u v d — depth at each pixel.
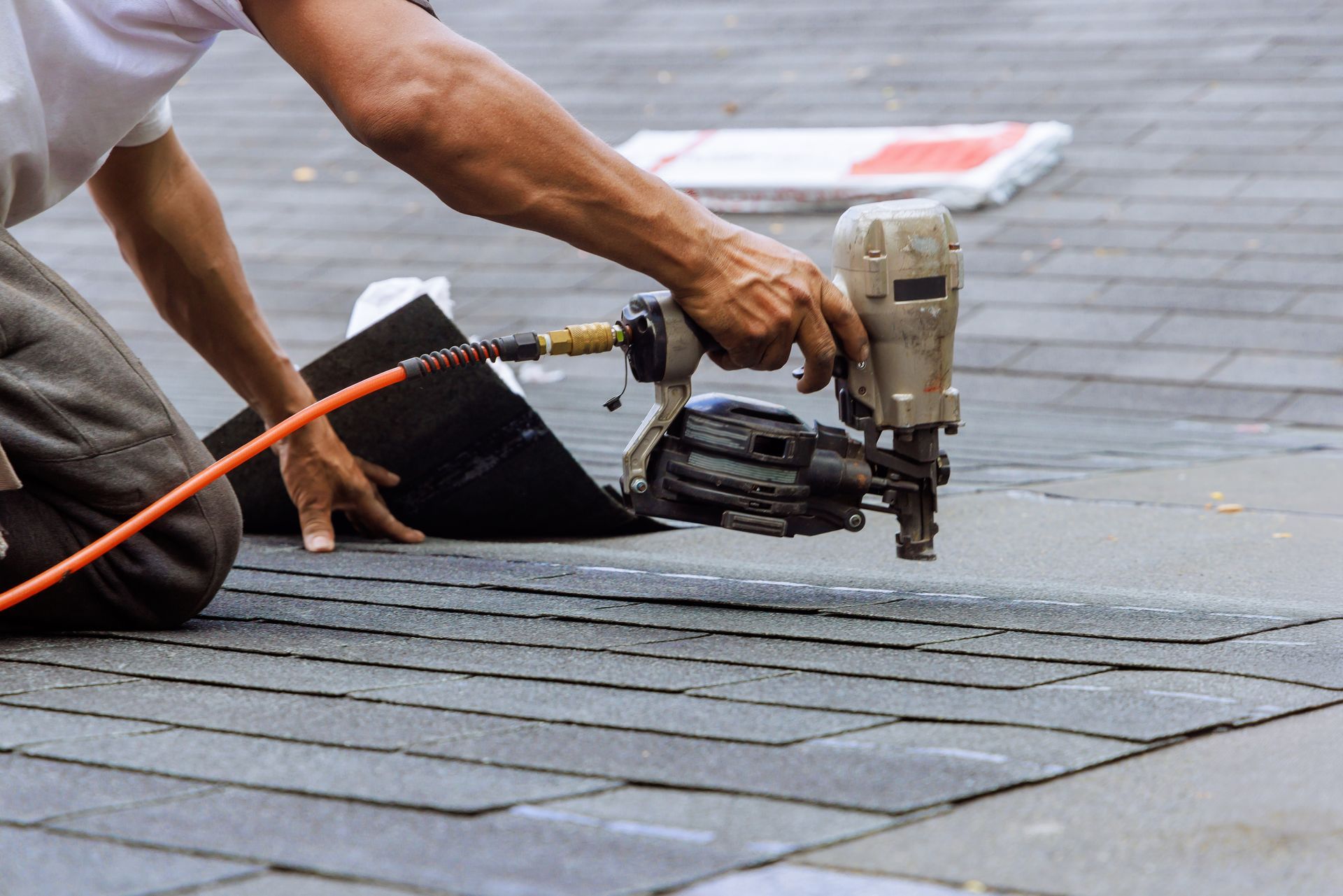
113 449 2.76
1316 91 10.91
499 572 3.50
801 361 9.32
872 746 1.99
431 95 2.64
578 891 1.53
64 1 2.85
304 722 2.14
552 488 4.16
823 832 1.69
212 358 3.89
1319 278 8.77
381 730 2.09
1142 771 1.91
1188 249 9.30
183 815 1.76
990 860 1.63
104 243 12.36
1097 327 8.70
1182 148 10.48
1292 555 3.86
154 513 2.75
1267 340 8.30
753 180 10.84
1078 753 1.96
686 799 1.80
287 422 2.80
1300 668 2.41
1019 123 11.11
